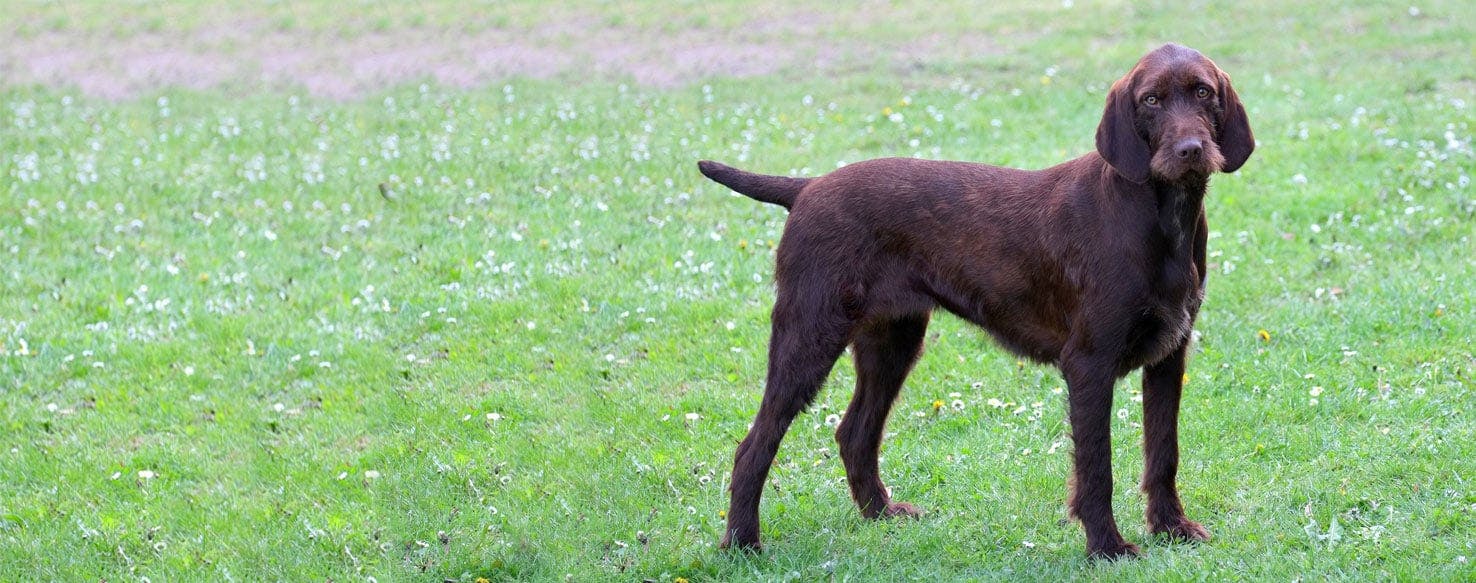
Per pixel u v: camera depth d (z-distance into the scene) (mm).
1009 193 5109
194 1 22219
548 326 8258
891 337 5605
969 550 5441
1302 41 14898
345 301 8820
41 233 10508
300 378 7801
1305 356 7008
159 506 6340
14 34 20266
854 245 5234
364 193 11359
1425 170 9789
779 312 5375
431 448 6824
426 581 5551
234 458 6883
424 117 14336
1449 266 8039
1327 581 4797
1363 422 6227
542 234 9977
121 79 17406
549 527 5930
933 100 13547
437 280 9125
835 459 6477
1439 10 15586
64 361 8016
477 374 7684
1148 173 4668
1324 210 9266
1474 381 6457
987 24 17156
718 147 12336
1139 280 4785
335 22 20203
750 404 7094
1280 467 5863
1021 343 5195
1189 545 5195
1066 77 14133
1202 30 15828
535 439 6875
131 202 11359
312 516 6152
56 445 7047
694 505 6090
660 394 7332
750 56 16578
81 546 5977
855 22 18000
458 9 20531
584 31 18656
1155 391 5180
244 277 9297
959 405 6824
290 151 13055
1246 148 4758
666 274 8961
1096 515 5090
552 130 13352
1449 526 5145
